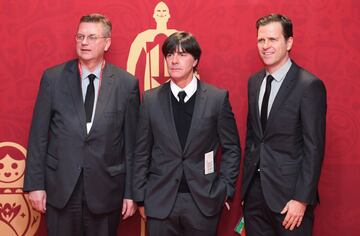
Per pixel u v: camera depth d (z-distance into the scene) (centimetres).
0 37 295
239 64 298
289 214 231
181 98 249
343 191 299
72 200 249
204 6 297
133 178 253
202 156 246
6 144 297
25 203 301
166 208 241
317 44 297
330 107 298
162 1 296
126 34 297
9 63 296
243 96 299
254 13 296
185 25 297
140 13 297
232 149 253
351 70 297
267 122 243
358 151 298
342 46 297
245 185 255
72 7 295
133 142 260
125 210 256
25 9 294
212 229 245
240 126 299
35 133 252
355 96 297
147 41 297
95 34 251
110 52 297
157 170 247
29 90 297
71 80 255
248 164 256
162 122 246
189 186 241
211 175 246
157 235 244
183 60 243
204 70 298
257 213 253
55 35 296
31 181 249
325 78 297
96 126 248
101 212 250
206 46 297
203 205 241
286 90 239
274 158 241
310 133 229
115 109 254
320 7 296
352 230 299
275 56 240
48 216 254
